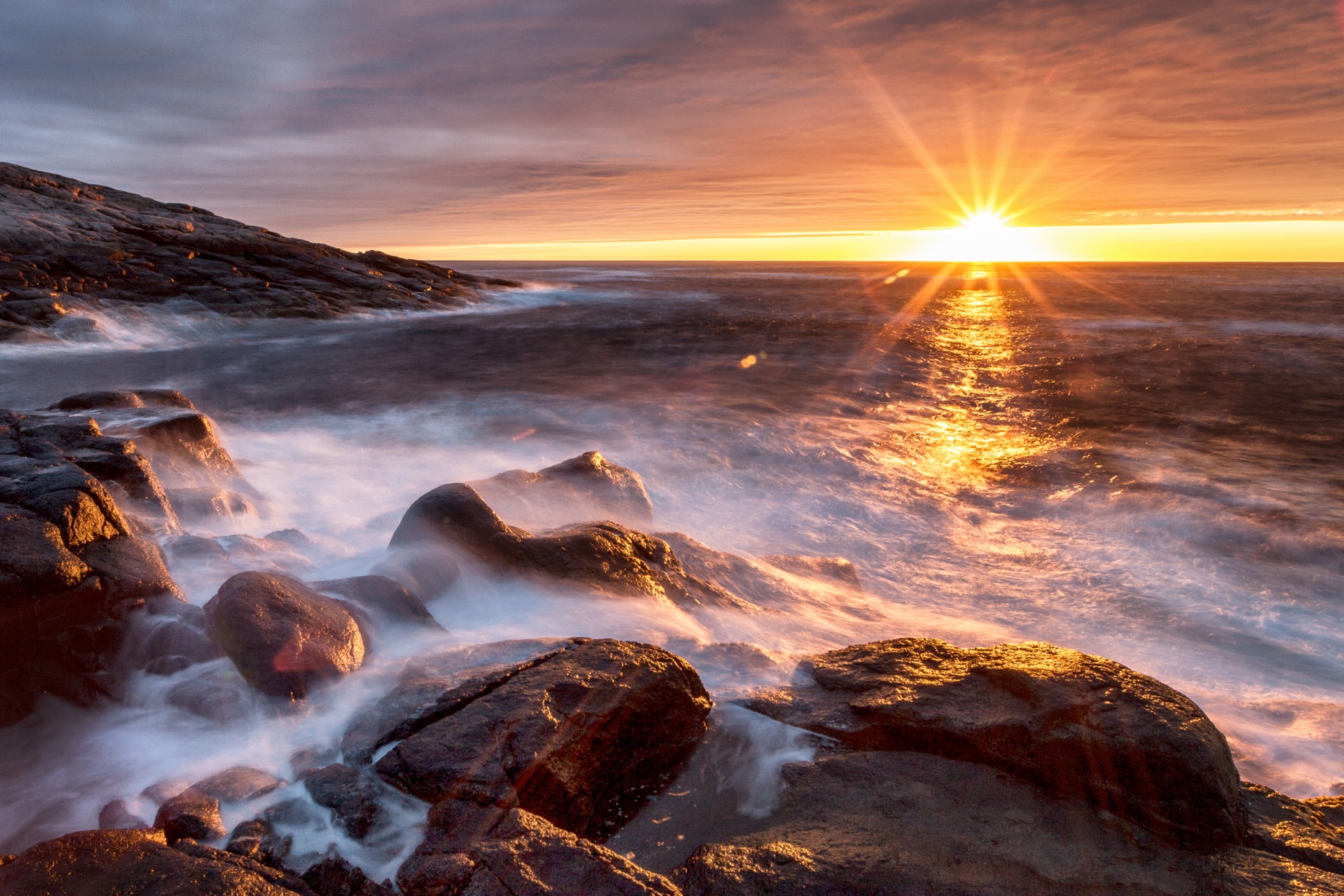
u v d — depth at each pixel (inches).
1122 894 102.3
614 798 131.3
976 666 151.7
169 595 192.1
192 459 330.6
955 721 135.9
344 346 1176.2
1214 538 379.2
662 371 964.0
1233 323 1583.4
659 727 139.7
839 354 1133.1
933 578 333.1
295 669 161.3
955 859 108.7
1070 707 131.3
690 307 1988.2
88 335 1099.9
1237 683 241.8
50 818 141.0
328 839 109.1
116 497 245.3
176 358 1018.7
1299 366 1012.5
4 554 173.8
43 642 172.7
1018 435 627.8
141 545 204.7
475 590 228.1
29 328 1059.9
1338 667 255.6
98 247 1344.7
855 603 282.0
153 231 1499.8
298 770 133.3
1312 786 159.5
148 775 145.6
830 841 113.4
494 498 301.3
